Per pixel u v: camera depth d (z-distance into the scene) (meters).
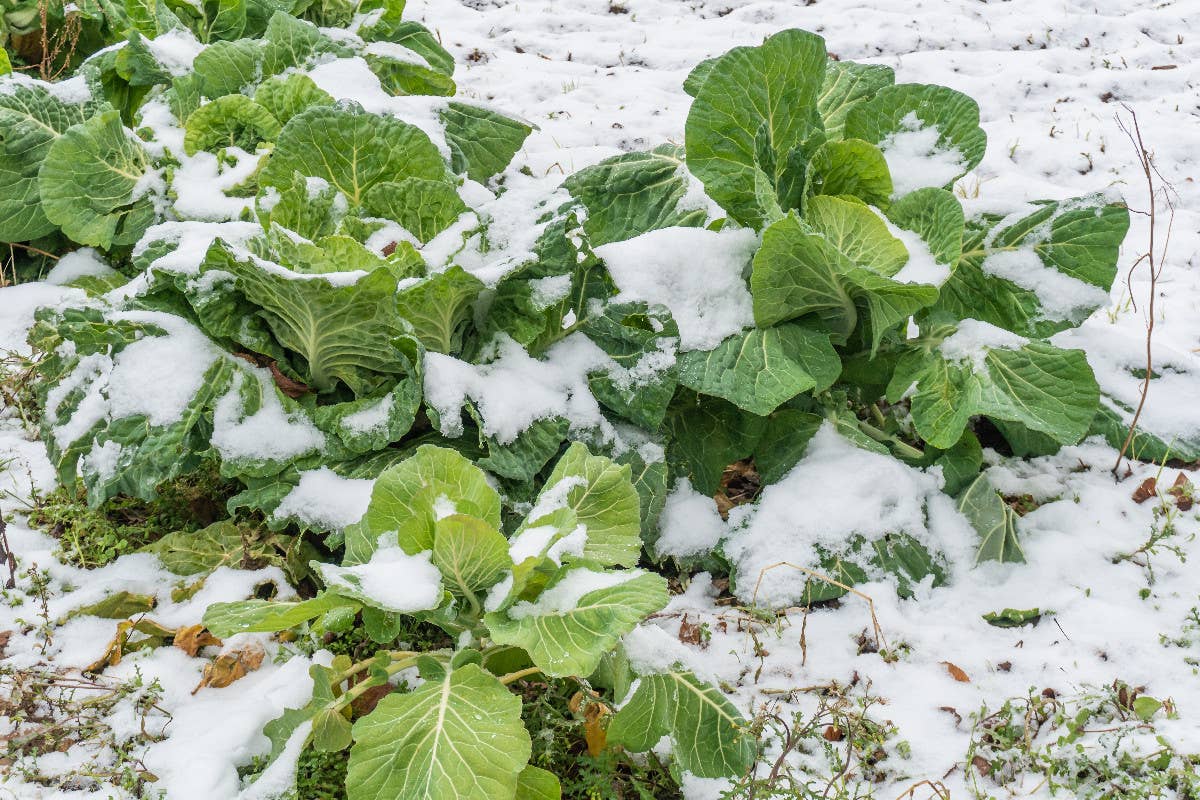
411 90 6.08
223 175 4.39
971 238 4.02
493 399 3.48
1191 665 3.26
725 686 3.25
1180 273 5.63
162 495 3.73
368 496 3.35
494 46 8.24
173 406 3.38
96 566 3.50
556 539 2.75
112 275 4.87
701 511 3.80
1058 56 8.18
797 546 3.63
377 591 2.60
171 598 3.38
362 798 2.46
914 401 3.78
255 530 3.57
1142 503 3.99
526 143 6.81
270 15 5.87
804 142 3.91
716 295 3.85
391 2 6.37
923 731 3.08
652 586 2.65
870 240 3.66
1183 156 6.85
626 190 4.45
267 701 2.98
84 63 5.23
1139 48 8.39
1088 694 3.15
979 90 7.72
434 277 3.29
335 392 3.68
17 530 3.63
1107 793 2.81
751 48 3.75
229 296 3.39
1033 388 3.63
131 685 3.02
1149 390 4.39
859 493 3.72
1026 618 3.47
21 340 4.50
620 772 2.95
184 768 2.78
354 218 3.68
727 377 3.64
